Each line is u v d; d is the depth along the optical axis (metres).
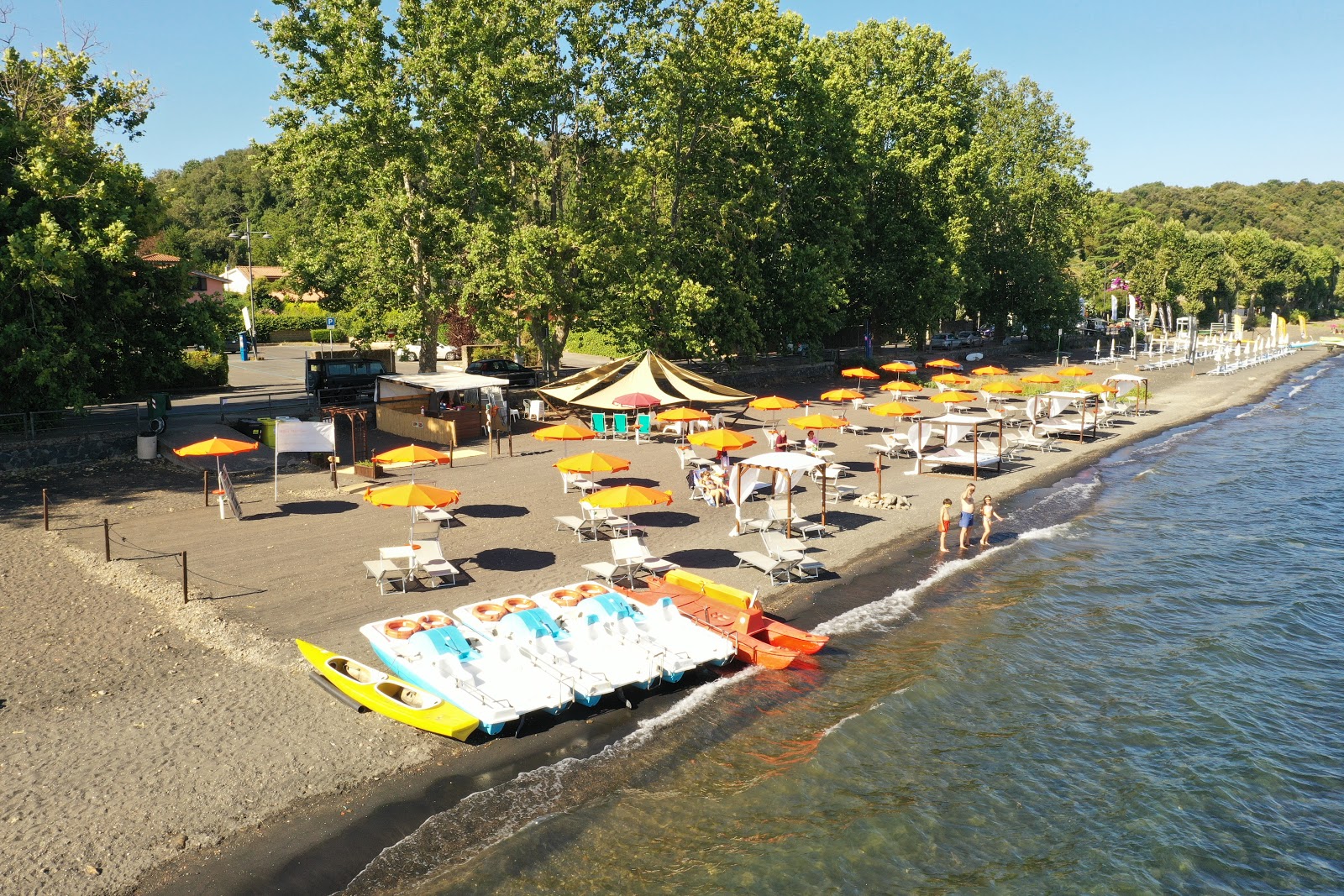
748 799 13.30
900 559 24.61
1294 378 78.44
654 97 49.38
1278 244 160.75
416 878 11.19
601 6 46.56
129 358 34.38
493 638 16.91
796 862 11.88
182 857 11.26
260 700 15.19
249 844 11.59
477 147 45.06
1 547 22.89
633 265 47.88
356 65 40.69
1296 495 33.41
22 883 10.54
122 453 33.47
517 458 35.31
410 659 15.90
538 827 12.35
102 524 25.20
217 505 27.59
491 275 41.28
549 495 29.34
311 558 22.44
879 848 12.29
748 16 50.84
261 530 24.84
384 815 12.39
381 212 41.16
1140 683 17.72
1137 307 128.00
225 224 146.75
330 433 28.97
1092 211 97.88
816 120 57.28
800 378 62.81
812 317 57.62
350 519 26.09
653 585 20.75
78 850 11.21
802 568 23.11
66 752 13.35
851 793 13.57
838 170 59.59
